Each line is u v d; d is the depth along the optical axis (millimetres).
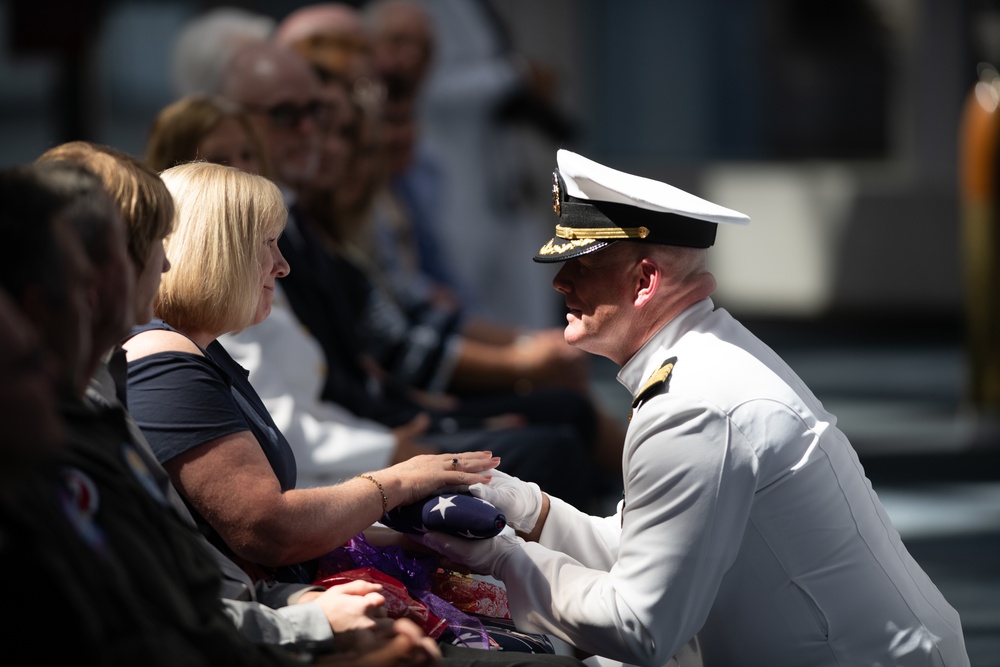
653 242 5160
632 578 4941
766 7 28438
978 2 26453
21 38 15336
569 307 5375
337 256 9711
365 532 5648
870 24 27953
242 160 7309
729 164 28531
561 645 6559
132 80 17750
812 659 5129
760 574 5105
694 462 4910
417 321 10406
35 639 3332
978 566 11312
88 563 3596
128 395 4891
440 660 4641
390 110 12633
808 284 27047
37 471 3627
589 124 28125
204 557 4340
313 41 10094
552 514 5672
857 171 28047
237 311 5172
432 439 8156
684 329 5250
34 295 3611
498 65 15938
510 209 15984
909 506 13406
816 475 5039
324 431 7328
